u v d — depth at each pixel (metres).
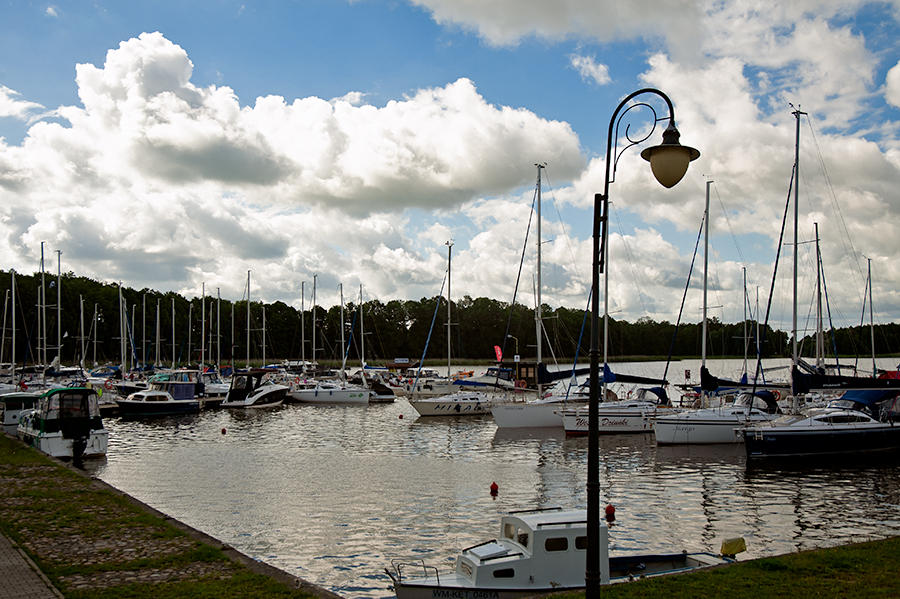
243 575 13.54
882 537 20.81
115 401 58.62
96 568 13.91
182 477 30.31
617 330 124.81
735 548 15.87
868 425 34.34
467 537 20.70
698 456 35.84
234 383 64.69
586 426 43.59
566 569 13.98
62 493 21.52
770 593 12.48
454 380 69.19
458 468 32.47
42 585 12.80
